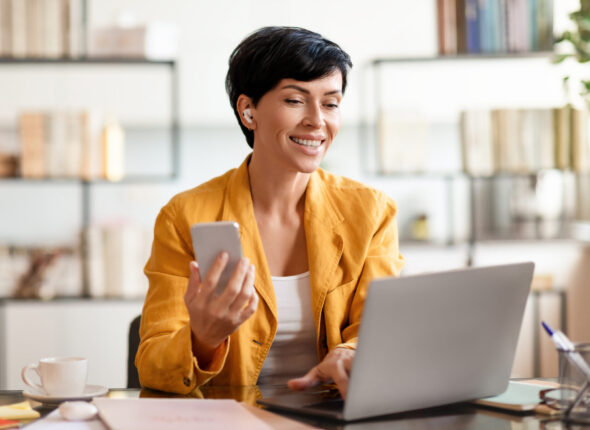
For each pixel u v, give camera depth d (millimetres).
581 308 3490
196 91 3521
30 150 3197
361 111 3510
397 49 3521
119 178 3295
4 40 3217
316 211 1487
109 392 1240
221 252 1100
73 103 3510
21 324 3504
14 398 1209
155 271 1423
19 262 3221
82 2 3416
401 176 3270
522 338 3379
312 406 1043
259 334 1409
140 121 3523
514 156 3238
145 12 3504
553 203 3441
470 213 3484
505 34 3250
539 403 1066
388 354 981
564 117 3225
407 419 1008
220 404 1045
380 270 1472
